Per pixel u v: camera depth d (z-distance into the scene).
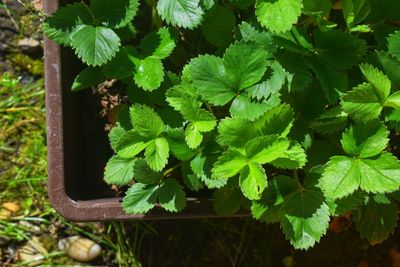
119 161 0.95
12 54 1.20
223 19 0.93
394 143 1.00
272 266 1.17
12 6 1.19
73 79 1.01
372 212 0.94
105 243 1.17
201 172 0.92
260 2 0.88
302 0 0.90
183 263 1.16
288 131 0.89
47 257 1.17
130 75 0.94
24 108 1.19
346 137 0.89
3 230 1.17
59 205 0.98
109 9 0.92
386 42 0.93
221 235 1.17
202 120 0.91
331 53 0.91
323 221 0.91
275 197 0.92
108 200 1.00
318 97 0.92
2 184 1.18
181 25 0.91
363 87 0.87
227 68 0.90
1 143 1.19
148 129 0.91
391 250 1.16
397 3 0.93
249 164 0.88
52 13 0.94
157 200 0.97
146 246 1.16
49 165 0.98
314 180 0.91
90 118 1.06
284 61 0.91
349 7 0.90
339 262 1.17
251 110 0.90
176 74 0.99
